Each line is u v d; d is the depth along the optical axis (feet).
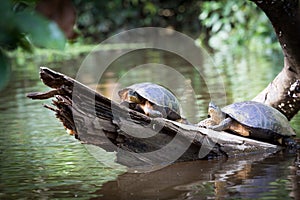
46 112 53.98
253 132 35.01
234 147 34.04
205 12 141.59
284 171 29.09
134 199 25.05
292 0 32.71
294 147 35.42
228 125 35.55
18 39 8.57
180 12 167.22
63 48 8.78
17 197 25.80
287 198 23.80
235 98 58.49
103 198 25.38
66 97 29.35
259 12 133.90
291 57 36.76
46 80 28.89
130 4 170.40
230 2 138.41
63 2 8.69
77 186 27.61
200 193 25.53
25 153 35.78
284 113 40.70
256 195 24.58
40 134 42.42
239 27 137.18
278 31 35.19
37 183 28.27
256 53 117.39
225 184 26.99
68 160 33.58
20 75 93.81
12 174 30.27
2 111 55.88
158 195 25.59
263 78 75.41
